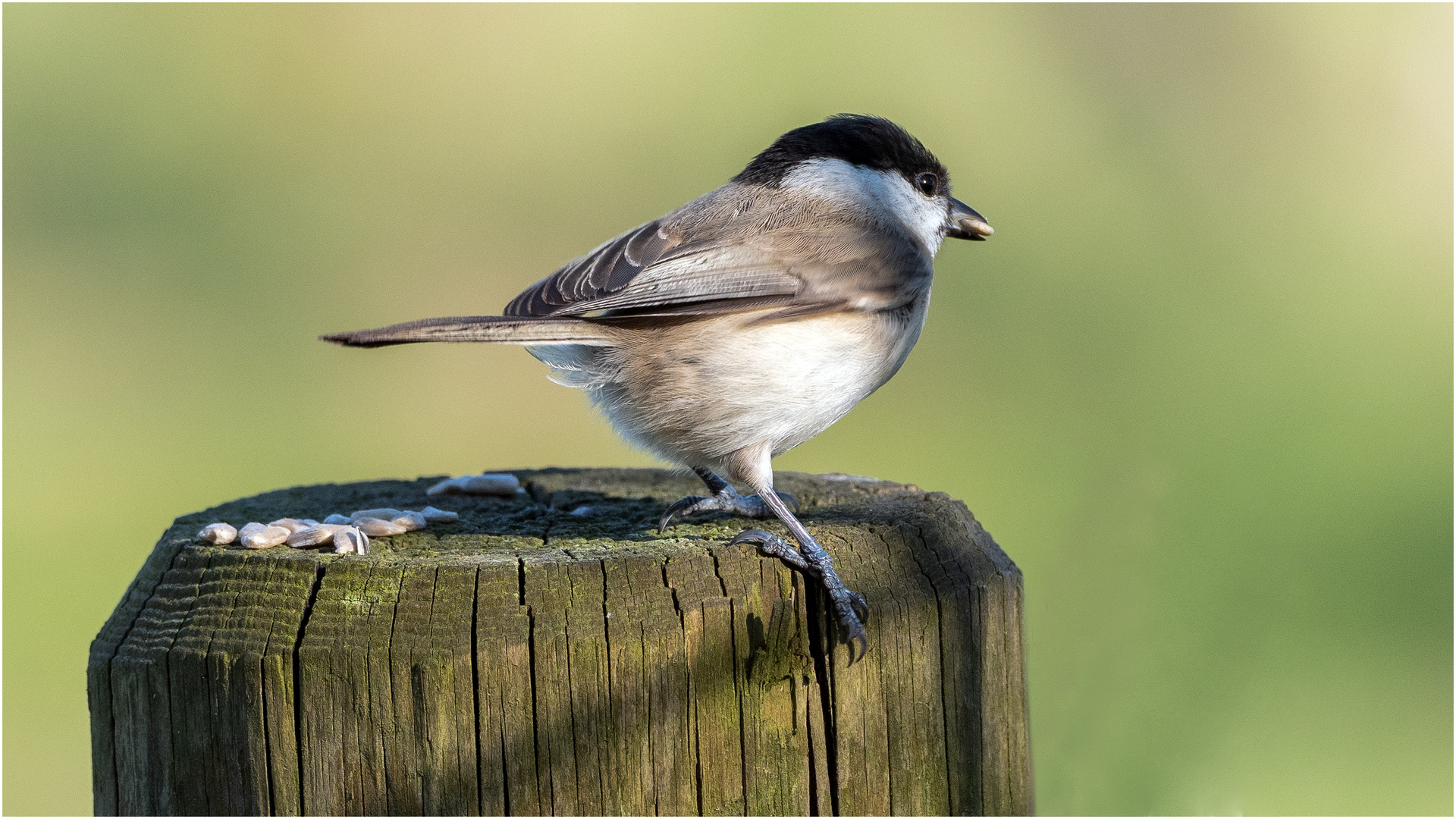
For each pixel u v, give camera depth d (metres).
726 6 16.33
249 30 15.23
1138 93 15.22
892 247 6.10
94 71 14.77
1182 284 13.47
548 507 6.30
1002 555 5.53
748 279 5.75
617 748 4.30
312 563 4.61
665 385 5.70
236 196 14.04
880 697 4.65
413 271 13.53
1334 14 15.52
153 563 5.02
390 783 4.22
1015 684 5.23
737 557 4.66
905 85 15.16
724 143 14.66
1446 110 14.91
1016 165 14.29
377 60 15.52
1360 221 13.99
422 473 11.95
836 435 11.98
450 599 4.41
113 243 13.51
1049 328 12.87
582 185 14.34
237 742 4.32
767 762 4.48
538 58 15.68
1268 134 14.68
